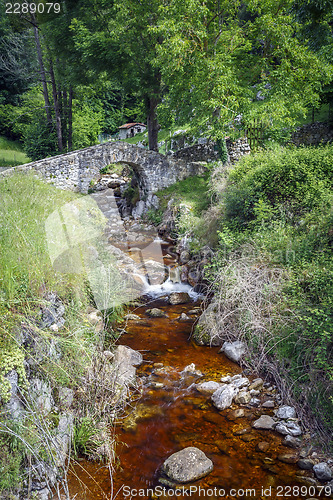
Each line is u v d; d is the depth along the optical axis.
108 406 4.47
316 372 4.55
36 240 4.27
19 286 4.17
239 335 6.09
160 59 13.67
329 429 4.12
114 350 5.75
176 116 16.62
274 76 13.89
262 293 5.97
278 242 6.81
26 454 3.28
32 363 3.90
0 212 4.65
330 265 5.67
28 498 3.09
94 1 18.03
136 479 3.62
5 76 34.28
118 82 20.41
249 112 13.56
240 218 8.77
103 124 42.19
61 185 16.08
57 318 4.55
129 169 22.47
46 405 3.81
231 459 3.91
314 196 7.79
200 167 18.25
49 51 23.36
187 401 4.89
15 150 31.33
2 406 3.18
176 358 5.95
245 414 4.63
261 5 14.05
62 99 28.16
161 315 7.47
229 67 13.30
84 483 3.52
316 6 16.28
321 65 14.09
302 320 5.23
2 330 3.56
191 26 13.03
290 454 3.94
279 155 10.21
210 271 7.95
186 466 3.70
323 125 18.70
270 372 5.28
